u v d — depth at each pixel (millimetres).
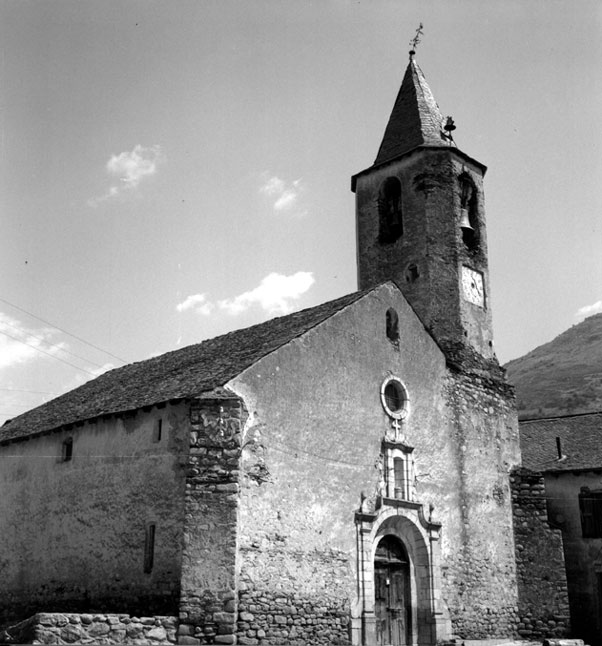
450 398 26141
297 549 19812
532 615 26094
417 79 32281
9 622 23375
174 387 21312
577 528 28969
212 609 17797
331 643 19906
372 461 22672
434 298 27656
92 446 22438
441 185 28891
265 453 19703
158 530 19344
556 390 101562
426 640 22641
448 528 24469
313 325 22062
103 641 16688
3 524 25156
